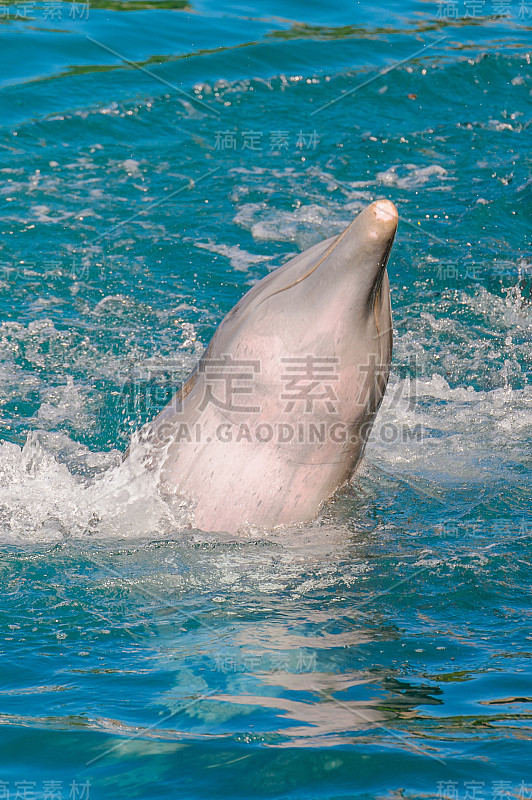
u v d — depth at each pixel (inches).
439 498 680.4
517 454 770.2
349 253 517.0
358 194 1234.0
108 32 1558.8
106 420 829.2
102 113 1355.8
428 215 1201.4
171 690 463.5
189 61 1485.0
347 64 1519.4
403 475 716.7
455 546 609.9
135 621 525.7
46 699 457.1
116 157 1280.8
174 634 512.7
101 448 784.9
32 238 1113.4
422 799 382.3
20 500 645.3
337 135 1363.2
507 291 1071.6
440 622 529.0
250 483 576.1
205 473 583.2
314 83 1466.5
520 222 1199.6
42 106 1359.5
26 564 579.2
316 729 430.6
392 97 1455.5
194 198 1211.9
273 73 1476.4
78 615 530.9
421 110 1434.5
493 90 1491.1
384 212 504.7
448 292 1071.0
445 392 896.9
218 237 1136.2
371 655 492.7
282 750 414.9
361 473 691.4
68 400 857.5
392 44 1587.1
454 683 469.4
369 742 419.5
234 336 563.8
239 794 387.9
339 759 408.5
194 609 535.5
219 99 1409.9
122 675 476.4
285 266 573.9
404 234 1164.5
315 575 568.1
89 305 1014.4
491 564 589.3
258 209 1192.8
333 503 598.9
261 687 463.8
